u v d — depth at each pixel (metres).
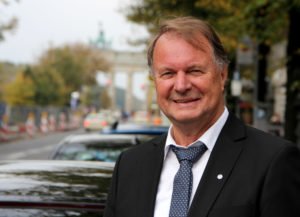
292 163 2.52
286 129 13.16
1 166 3.60
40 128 44.97
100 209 2.93
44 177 3.26
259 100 20.22
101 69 80.56
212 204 2.50
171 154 2.76
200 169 2.66
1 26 28.12
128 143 7.54
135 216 2.71
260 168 2.51
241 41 16.23
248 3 11.65
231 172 2.55
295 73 12.96
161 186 2.72
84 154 7.33
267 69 21.23
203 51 2.71
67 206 2.91
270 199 2.44
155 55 2.78
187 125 2.71
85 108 72.50
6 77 58.44
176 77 2.72
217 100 2.74
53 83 60.81
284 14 11.95
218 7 17.48
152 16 21.30
